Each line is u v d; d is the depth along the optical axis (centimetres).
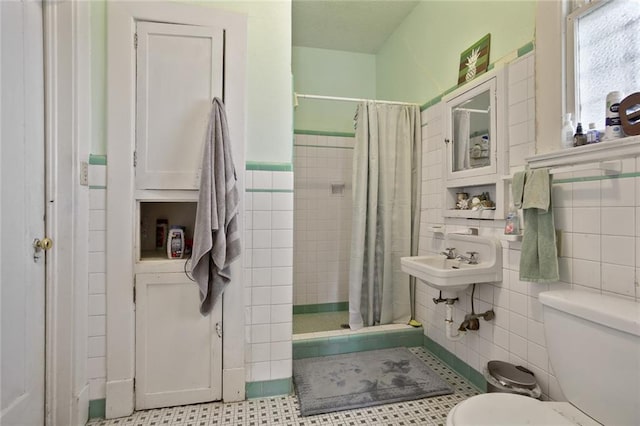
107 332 147
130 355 149
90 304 146
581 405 98
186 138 152
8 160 114
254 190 163
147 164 150
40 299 130
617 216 108
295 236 282
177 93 152
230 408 155
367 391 166
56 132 135
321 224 287
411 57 251
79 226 139
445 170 197
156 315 152
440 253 203
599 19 121
